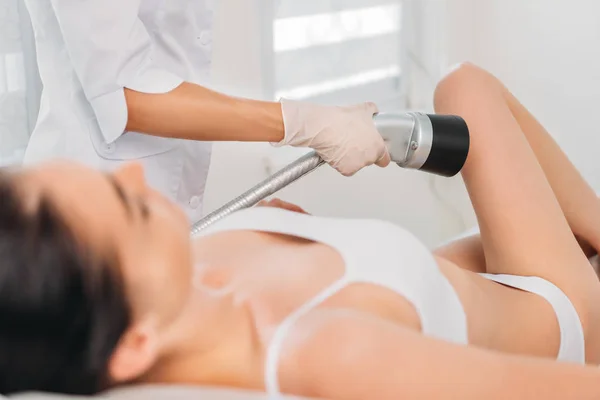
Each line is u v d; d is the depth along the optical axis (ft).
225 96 4.12
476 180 4.04
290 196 7.08
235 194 6.75
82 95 4.44
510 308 3.59
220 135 4.13
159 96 4.03
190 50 4.82
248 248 3.18
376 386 2.31
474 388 2.32
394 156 4.09
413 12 8.27
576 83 7.82
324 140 4.11
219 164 6.56
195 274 2.75
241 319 2.58
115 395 2.19
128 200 2.19
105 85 3.98
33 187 2.07
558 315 3.73
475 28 8.29
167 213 2.26
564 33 7.76
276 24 7.19
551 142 4.52
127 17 4.01
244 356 2.49
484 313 3.41
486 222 4.01
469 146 4.03
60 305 1.98
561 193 4.46
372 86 8.18
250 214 3.35
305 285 2.89
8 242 1.98
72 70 4.44
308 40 7.49
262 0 6.85
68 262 2.00
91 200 2.10
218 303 2.58
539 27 7.89
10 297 1.96
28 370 2.06
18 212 2.02
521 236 3.89
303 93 7.57
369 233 3.12
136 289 2.12
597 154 7.89
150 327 2.16
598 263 4.47
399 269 2.97
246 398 2.26
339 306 2.77
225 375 2.48
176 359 2.44
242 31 6.54
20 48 5.27
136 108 4.04
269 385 2.44
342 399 2.34
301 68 7.50
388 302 2.85
